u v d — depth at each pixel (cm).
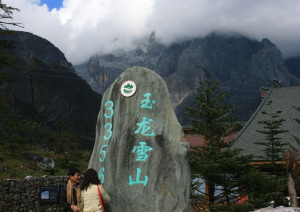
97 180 630
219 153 1242
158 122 791
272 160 1441
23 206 1418
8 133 2794
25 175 1884
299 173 1187
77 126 6419
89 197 607
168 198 730
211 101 1400
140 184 743
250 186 1202
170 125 793
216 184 1225
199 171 1233
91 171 636
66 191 659
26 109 5694
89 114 6869
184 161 761
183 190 740
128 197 739
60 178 1557
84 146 5544
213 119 1354
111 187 756
